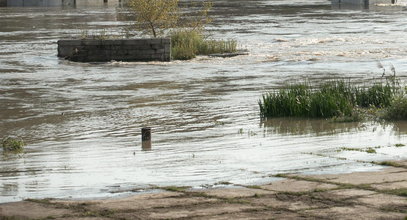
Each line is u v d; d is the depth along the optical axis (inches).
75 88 1089.4
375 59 1414.9
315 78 1160.2
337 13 2933.1
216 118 816.9
